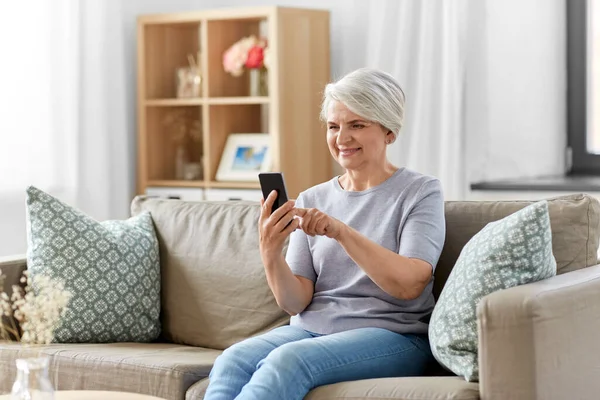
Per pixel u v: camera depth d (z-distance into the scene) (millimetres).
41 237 3248
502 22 4691
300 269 2855
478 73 4605
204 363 2867
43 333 2338
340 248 2799
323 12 4977
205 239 3355
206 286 3289
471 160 4633
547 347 2258
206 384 2736
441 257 2898
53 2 4668
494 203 2895
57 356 2994
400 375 2605
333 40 5176
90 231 3275
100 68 4879
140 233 3395
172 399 2773
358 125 2785
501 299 2240
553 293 2297
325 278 2824
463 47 4562
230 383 2525
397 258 2623
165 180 5133
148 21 5051
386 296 2715
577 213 2736
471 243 2580
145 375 2826
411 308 2707
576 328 2377
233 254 3275
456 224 2904
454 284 2514
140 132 5121
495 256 2439
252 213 3330
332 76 5176
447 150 4602
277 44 4734
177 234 3420
